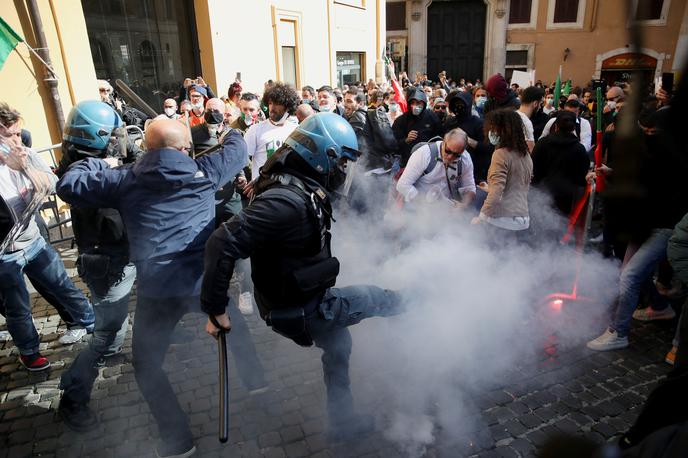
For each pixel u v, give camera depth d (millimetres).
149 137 2158
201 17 8195
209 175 2344
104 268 2479
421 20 24719
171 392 2303
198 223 2279
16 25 5391
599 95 3629
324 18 11523
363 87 11578
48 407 2773
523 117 4414
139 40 7555
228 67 8664
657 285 3975
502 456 2348
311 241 1964
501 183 3334
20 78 5504
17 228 2812
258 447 2428
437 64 25500
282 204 1853
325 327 2137
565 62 23094
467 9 24422
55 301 3297
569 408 2674
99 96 6359
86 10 6746
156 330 2285
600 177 3203
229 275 1890
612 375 2953
